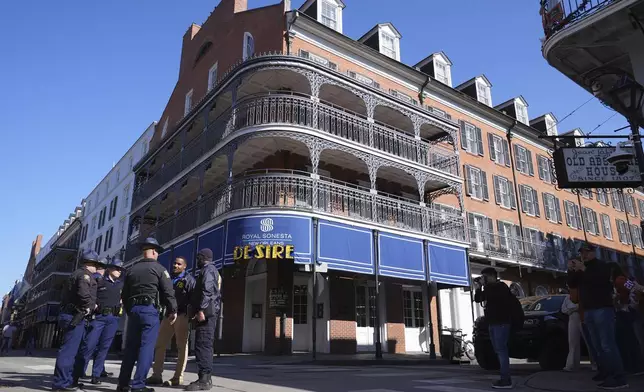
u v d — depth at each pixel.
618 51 8.64
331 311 18.31
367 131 19.36
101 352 6.80
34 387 5.80
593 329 5.77
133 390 5.18
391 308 20.53
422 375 8.36
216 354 16.62
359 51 21.86
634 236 38.12
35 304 51.56
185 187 22.72
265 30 20.58
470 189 25.70
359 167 20.19
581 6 8.20
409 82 24.16
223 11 24.33
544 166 31.62
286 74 17.98
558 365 8.90
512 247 26.19
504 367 5.99
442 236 19.38
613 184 8.59
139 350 5.27
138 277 5.40
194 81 26.33
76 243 47.53
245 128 16.75
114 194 38.28
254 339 18.11
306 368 10.63
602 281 5.75
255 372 8.93
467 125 27.05
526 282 27.25
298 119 17.22
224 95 19.28
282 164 18.41
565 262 29.09
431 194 22.83
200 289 5.80
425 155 21.02
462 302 23.56
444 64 27.19
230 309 18.33
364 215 17.53
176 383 6.21
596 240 33.84
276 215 15.20
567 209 32.34
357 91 18.55
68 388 5.57
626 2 7.53
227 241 15.50
